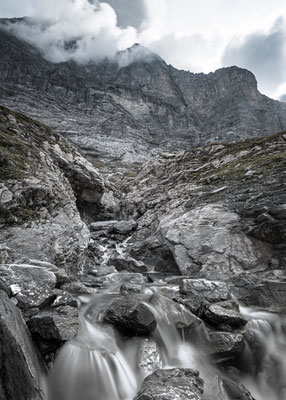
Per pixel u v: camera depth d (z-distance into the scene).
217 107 169.00
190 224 19.08
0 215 13.98
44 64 160.62
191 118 158.75
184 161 41.53
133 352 7.70
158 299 10.01
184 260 16.58
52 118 110.12
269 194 18.92
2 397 5.11
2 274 8.14
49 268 10.90
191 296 11.02
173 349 8.65
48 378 6.32
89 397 6.55
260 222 15.94
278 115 169.50
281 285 11.71
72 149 34.56
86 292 10.52
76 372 6.66
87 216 35.50
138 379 7.04
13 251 12.16
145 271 18.05
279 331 9.97
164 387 5.76
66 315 7.53
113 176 62.22
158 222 25.52
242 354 8.71
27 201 16.16
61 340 6.63
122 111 143.00
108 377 6.90
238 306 10.74
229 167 31.42
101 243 26.16
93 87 152.62
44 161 23.03
